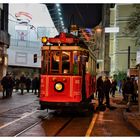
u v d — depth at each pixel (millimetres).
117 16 56562
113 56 60156
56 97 17359
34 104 25141
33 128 13406
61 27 52938
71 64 17484
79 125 14641
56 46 17609
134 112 20062
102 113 20344
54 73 17500
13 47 56469
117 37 57219
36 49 59438
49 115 18453
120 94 45969
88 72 19516
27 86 42562
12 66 56688
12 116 17516
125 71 53375
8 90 33000
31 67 59062
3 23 41531
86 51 18250
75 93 17312
